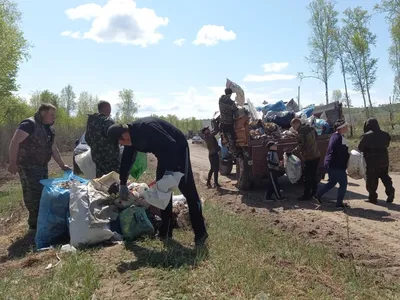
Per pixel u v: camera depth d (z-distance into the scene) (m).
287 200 10.05
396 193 10.88
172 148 5.47
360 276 4.89
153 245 5.64
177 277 4.35
